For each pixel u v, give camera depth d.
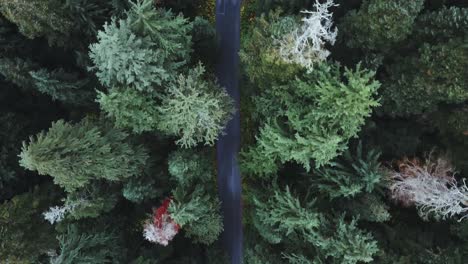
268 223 23.45
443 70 19.17
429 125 22.73
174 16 23.09
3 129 22.55
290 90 21.92
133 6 19.14
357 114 20.28
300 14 22.02
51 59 23.50
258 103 23.20
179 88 21.08
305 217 21.20
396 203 23.27
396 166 23.14
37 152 17.77
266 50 19.75
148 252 24.02
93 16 21.86
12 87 23.44
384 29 19.48
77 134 19.62
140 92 20.58
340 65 21.31
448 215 21.97
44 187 22.77
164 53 20.19
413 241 21.94
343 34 21.62
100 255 21.91
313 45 19.20
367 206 21.44
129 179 23.02
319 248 21.89
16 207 20.77
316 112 20.36
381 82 21.83
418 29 20.36
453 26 19.39
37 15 20.08
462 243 21.56
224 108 23.73
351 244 20.31
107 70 20.00
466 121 20.34
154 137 24.06
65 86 21.84
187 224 24.05
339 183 21.61
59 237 20.97
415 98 21.00
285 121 23.06
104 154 20.19
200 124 22.23
